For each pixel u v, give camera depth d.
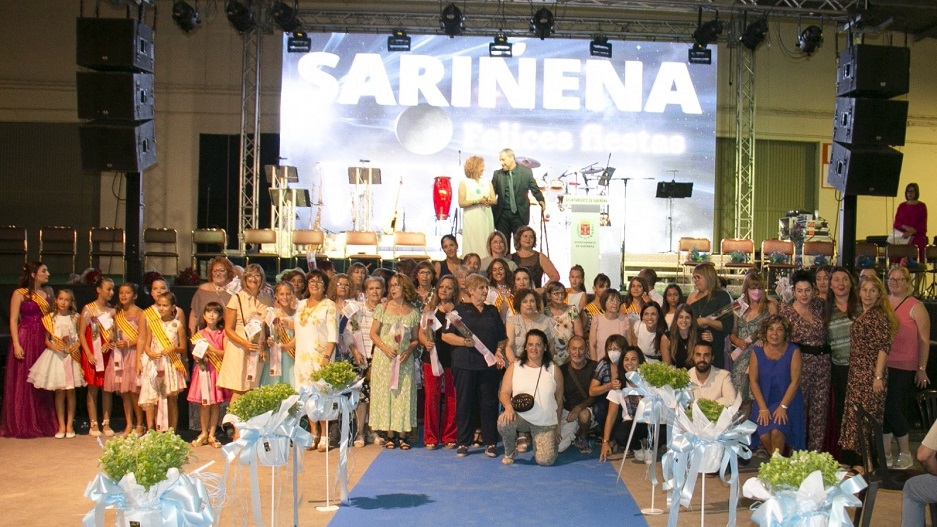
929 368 9.80
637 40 17.11
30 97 17.94
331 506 5.96
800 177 18.94
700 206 17.27
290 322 8.10
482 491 6.44
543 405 7.31
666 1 13.73
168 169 17.92
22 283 8.61
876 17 13.18
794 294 7.48
